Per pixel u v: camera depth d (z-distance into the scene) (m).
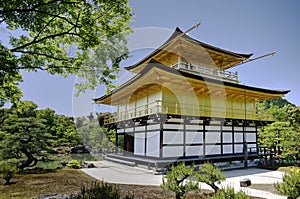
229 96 16.66
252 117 16.53
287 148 15.02
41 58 6.83
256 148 17.03
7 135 11.54
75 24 6.07
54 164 14.48
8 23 5.32
